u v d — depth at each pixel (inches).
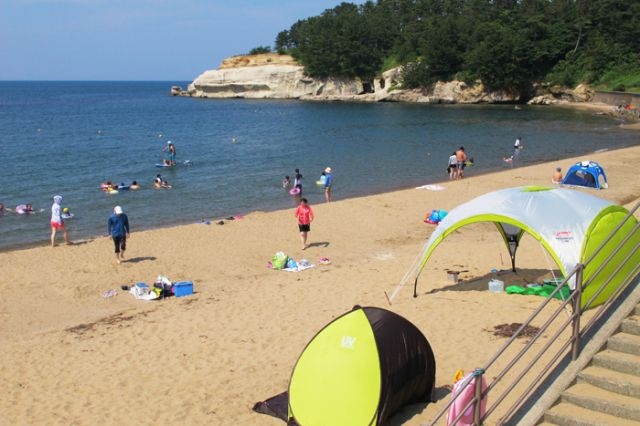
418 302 588.7
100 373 473.7
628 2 3991.1
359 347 361.1
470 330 506.0
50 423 400.5
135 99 6397.6
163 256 817.5
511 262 711.1
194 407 413.4
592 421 252.2
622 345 285.6
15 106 5113.2
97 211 1166.3
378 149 2048.5
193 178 1519.4
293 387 370.9
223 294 661.9
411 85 4675.2
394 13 5575.8
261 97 5679.1
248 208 1197.1
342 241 890.1
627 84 3725.4
